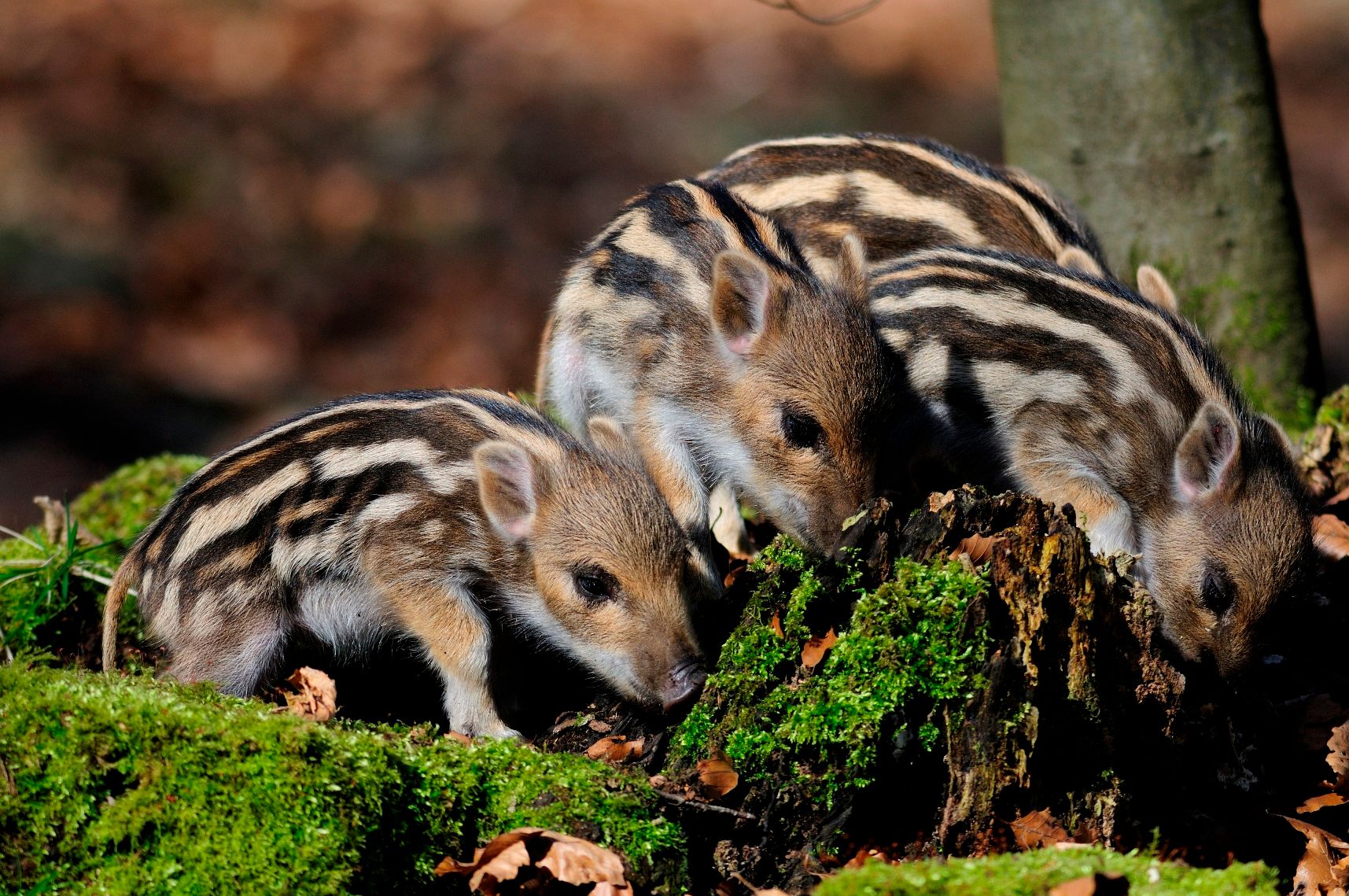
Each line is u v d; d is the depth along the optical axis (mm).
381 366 26859
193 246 28203
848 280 10391
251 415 25109
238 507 9336
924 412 10578
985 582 7602
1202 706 8398
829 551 8531
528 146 32500
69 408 23891
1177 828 8188
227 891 6977
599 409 11312
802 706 7742
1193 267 13672
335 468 9453
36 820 7148
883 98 35656
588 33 36875
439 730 8828
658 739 8422
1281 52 42594
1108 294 10492
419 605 9305
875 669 7598
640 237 11148
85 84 31203
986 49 38938
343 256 28891
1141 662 8023
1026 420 10398
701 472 10938
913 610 7574
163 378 25203
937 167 11883
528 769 7609
